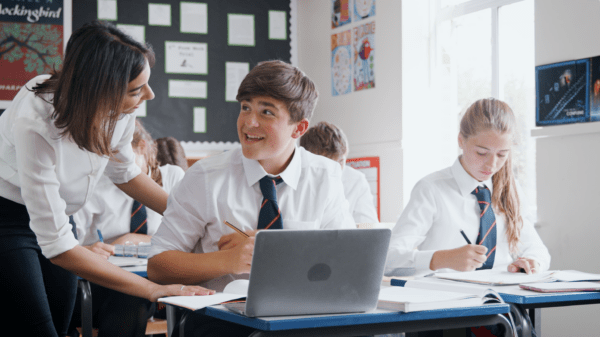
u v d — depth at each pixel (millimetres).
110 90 1446
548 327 2957
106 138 1503
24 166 1484
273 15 5219
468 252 1908
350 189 3086
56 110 1479
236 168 1713
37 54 4637
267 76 1500
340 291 1133
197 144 5016
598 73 2777
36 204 1502
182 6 5008
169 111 4957
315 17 5051
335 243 1110
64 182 1653
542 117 3053
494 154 2135
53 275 1774
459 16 4070
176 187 1711
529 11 3590
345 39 4699
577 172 2877
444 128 4172
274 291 1086
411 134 4164
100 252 2396
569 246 2914
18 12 4598
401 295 1267
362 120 4523
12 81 4582
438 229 2266
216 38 5082
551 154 3012
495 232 2209
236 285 1373
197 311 1212
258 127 1507
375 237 1139
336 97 4812
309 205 1732
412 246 2182
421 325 1184
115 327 2088
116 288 1517
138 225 2895
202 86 5043
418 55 4199
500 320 1254
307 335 1082
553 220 2998
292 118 1528
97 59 1436
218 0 5094
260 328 1051
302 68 5242
